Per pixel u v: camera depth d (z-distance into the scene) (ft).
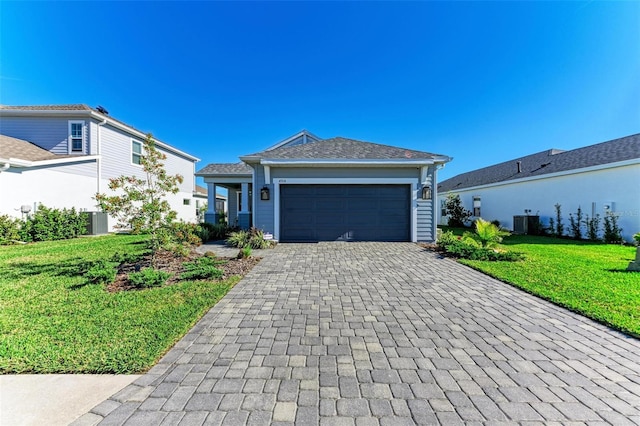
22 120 44.21
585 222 39.27
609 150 40.96
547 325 11.04
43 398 6.78
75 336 9.69
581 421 6.13
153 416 6.22
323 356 8.76
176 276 17.83
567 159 47.29
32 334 9.81
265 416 6.21
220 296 14.17
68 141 44.27
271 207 34.76
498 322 11.34
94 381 7.45
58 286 15.43
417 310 12.66
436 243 32.27
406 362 8.44
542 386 7.33
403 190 35.17
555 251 27.94
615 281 16.46
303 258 24.67
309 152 36.37
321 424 5.99
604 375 7.81
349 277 18.39
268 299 14.08
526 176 49.55
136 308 12.32
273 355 8.80
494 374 7.86
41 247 28.55
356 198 35.09
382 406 6.55
